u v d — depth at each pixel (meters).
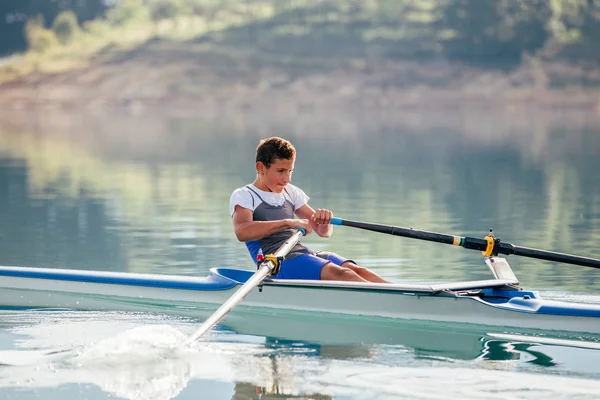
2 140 120.44
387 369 19.22
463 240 25.59
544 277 31.17
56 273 28.23
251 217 25.92
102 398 17.31
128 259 35.44
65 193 58.97
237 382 18.25
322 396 17.41
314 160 85.06
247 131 142.00
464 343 21.59
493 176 69.69
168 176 70.12
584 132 135.25
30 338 21.88
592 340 21.97
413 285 23.95
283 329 23.06
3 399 17.25
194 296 26.50
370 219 46.09
